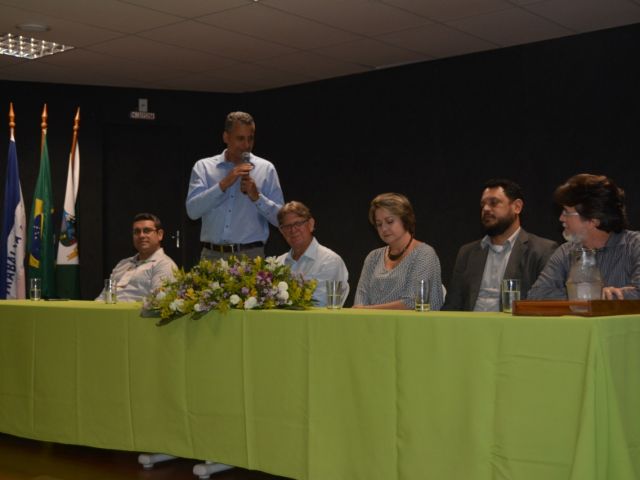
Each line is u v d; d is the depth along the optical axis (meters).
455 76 6.83
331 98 7.55
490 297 3.37
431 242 6.99
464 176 6.80
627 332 2.03
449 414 2.14
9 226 6.59
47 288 6.64
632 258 2.68
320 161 7.62
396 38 6.18
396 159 7.18
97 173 7.59
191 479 2.99
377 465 2.30
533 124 6.42
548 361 1.98
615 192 2.73
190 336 2.85
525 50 6.44
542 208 6.38
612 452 1.88
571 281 2.23
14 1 5.20
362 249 7.40
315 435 2.45
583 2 5.32
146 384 2.98
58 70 7.02
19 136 7.37
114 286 3.64
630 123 5.93
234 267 2.83
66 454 3.46
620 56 5.96
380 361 2.30
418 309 2.63
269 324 2.62
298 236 3.66
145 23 5.68
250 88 7.84
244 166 3.80
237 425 2.70
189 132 7.88
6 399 3.47
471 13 5.55
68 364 3.24
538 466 1.98
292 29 5.88
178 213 7.88
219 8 5.37
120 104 7.68
